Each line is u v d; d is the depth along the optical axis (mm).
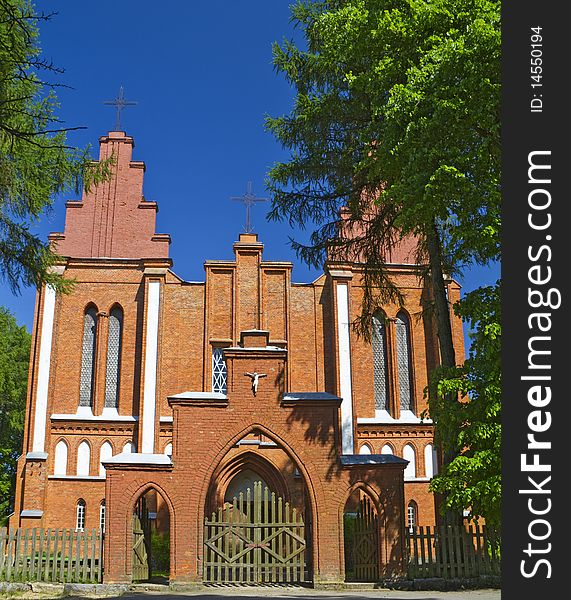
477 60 17531
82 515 31734
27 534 19359
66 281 20766
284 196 25078
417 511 32750
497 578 19250
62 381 33469
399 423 33625
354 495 30641
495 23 17828
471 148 18891
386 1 21125
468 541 19797
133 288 34750
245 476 30906
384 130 20531
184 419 20281
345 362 33812
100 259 34844
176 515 19578
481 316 18281
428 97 18312
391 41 20500
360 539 21016
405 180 19078
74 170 20016
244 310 34469
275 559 19781
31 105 18938
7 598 17828
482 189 18062
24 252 19453
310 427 20500
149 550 21875
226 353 20828
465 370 19312
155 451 32031
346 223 25375
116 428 32781
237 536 19828
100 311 34375
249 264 35094
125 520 19391
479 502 18141
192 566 19234
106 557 19062
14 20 14477
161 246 35500
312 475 20125
